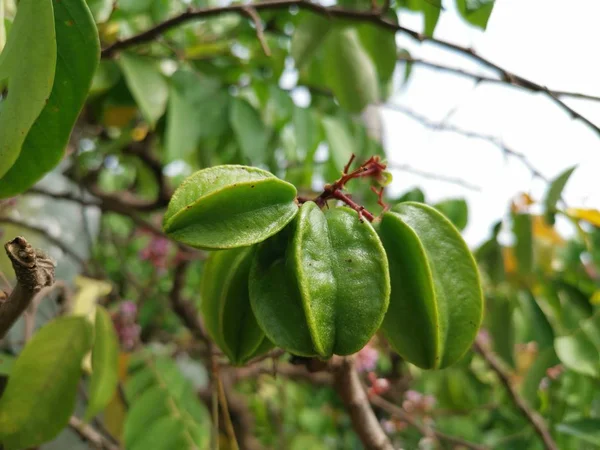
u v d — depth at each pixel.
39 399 0.19
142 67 0.26
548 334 0.28
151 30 0.24
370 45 0.27
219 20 0.37
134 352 0.27
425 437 0.40
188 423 0.23
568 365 0.24
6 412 0.19
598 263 0.36
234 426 0.43
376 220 0.15
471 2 0.21
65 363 0.20
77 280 0.24
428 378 0.37
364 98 0.29
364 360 0.32
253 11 0.23
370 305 0.13
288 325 0.13
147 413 0.23
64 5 0.13
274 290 0.14
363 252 0.13
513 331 0.28
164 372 0.25
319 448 0.38
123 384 0.27
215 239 0.13
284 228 0.14
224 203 0.13
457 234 0.15
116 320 0.31
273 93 0.30
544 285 0.29
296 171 0.37
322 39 0.26
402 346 0.15
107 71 0.29
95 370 0.21
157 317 0.44
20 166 0.14
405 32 0.24
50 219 0.35
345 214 0.14
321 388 0.52
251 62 0.35
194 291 0.48
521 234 0.28
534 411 0.31
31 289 0.12
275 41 0.36
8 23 0.18
